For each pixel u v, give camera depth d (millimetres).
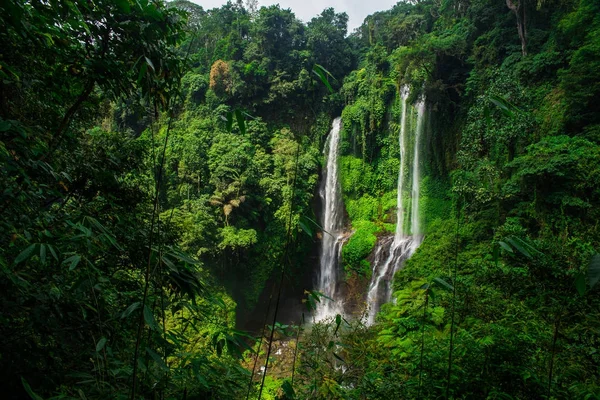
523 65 16312
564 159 11703
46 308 1856
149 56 2426
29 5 2090
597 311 3191
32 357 1812
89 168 3094
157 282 1891
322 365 4121
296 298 22625
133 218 3465
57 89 2705
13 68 2111
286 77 26391
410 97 20578
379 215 23562
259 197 21266
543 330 3969
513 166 13508
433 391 3229
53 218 2197
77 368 1986
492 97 1852
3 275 1673
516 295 5258
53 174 2221
